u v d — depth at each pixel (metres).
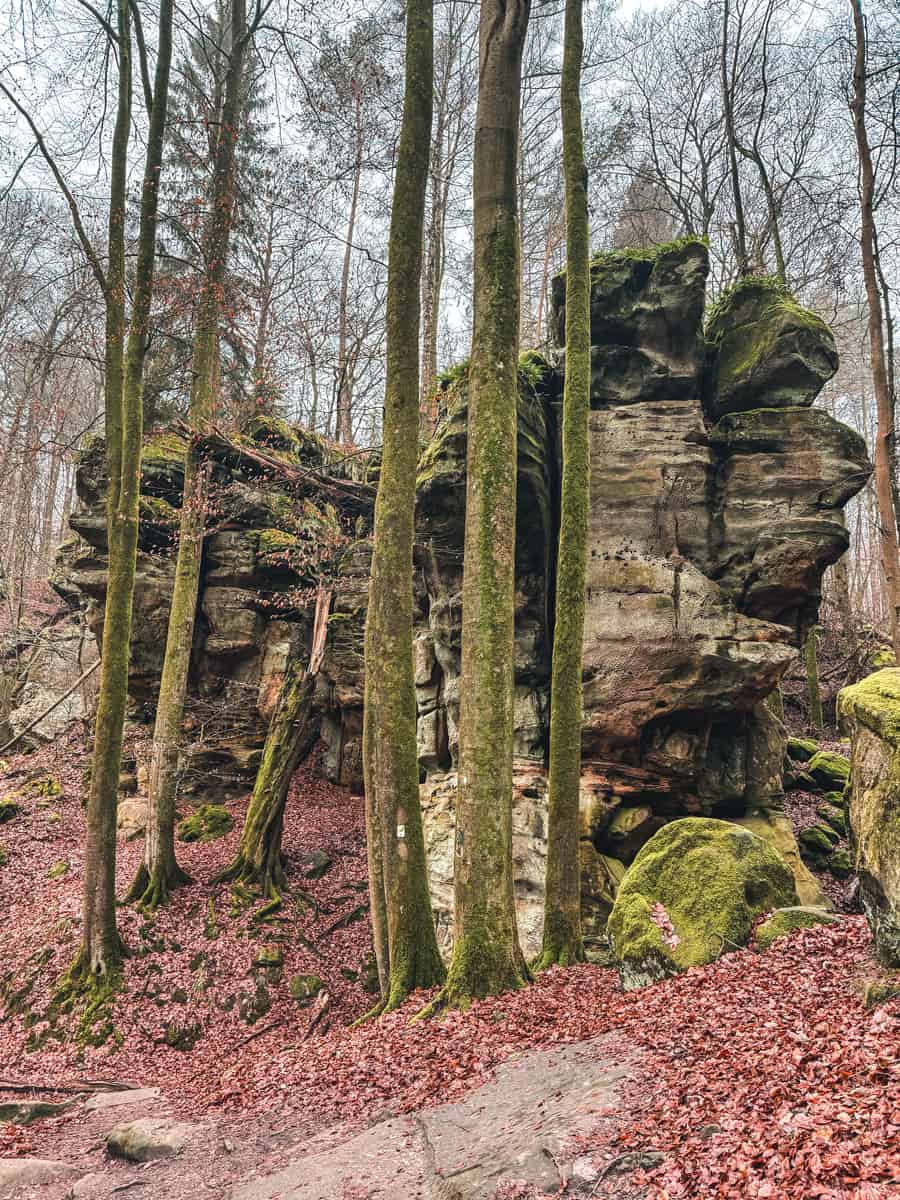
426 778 17.45
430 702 17.45
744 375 15.55
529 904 13.84
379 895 11.01
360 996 14.00
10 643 27.77
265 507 21.56
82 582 20.94
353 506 22.55
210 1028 12.98
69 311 20.00
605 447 15.62
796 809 17.64
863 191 15.11
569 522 11.49
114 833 14.11
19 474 32.00
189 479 17.70
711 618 14.58
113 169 14.90
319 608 18.88
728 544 15.05
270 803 16.86
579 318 12.00
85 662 25.25
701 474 15.23
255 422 23.16
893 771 7.12
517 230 11.20
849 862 15.47
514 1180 5.23
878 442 14.40
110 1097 10.39
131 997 13.28
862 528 44.53
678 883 9.62
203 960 14.25
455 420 15.27
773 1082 5.38
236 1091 9.52
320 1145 7.12
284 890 16.44
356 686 21.00
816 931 8.42
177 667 16.83
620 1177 4.88
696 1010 7.42
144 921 14.92
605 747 14.81
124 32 14.77
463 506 15.36
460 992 9.51
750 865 9.46
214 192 17.56
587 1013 8.56
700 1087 5.73
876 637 27.92
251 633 21.23
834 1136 4.40
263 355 23.14
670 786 14.84
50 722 24.75
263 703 21.09
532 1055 7.75
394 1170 6.04
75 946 14.44
